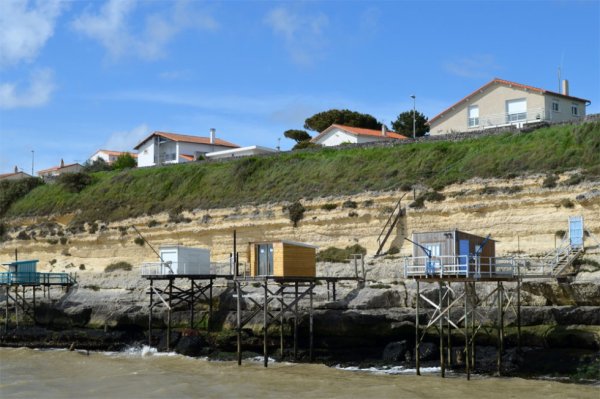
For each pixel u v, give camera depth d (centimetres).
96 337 5341
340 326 4491
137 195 7294
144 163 10450
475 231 5166
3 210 8062
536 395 3253
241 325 4453
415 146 6359
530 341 4028
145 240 6719
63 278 6538
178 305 5344
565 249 4603
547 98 7156
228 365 4341
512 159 5384
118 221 6981
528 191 5031
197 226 6494
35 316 6053
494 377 3703
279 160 6969
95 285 6438
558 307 4125
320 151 6988
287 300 4962
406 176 5819
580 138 5297
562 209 4850
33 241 7388
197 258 5375
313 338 4594
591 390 3341
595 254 4462
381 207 5647
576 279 4222
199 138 10694
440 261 3734
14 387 3816
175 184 7244
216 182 6975
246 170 6919
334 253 5681
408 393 3369
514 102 7325
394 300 4725
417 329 3812
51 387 3803
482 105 7512
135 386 3762
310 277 4481
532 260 4384
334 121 10644
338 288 5094
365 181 5991
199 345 4847
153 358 4700
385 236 5547
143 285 6150
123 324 5453
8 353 5084
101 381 3950
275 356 4597
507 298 4134
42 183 8506
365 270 5256
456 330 4234
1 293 6600
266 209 6219
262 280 4362
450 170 5650
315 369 4131
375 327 4409
